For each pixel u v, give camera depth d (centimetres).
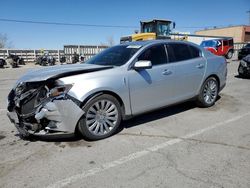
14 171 337
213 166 340
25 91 425
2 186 304
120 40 2333
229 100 697
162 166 342
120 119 455
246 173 321
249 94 775
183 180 308
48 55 2744
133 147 402
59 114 394
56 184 307
